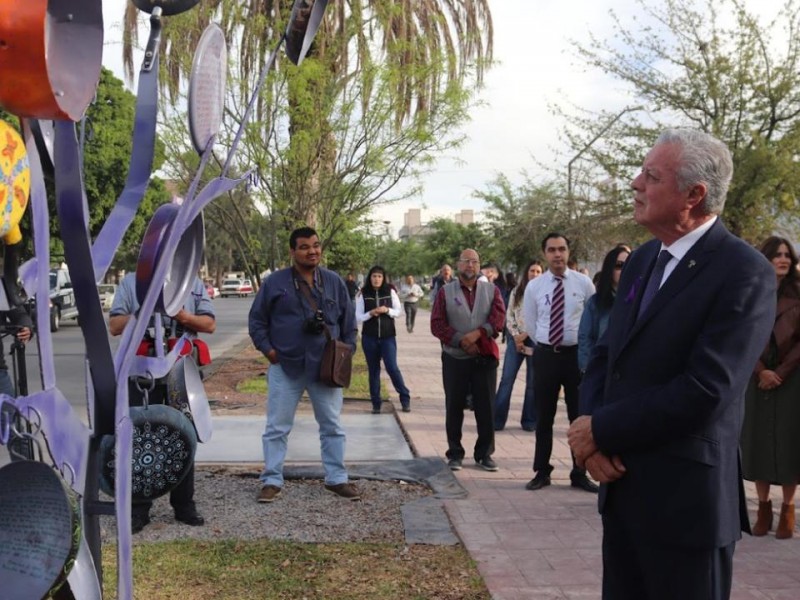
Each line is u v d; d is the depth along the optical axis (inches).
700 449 90.1
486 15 616.1
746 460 194.1
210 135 88.7
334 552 175.0
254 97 97.1
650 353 93.0
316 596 150.9
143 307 83.2
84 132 74.4
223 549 174.9
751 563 175.8
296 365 216.1
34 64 55.7
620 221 781.9
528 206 1112.8
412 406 388.2
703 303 90.4
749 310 88.3
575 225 805.9
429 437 307.6
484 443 258.1
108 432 80.0
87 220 73.6
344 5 469.1
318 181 474.3
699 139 93.1
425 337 902.4
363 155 466.9
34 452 71.4
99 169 721.0
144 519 188.1
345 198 479.5
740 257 90.7
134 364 92.8
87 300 74.3
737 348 87.6
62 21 59.9
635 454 93.5
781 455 189.2
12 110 59.3
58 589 69.2
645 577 96.1
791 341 189.5
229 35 427.8
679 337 91.3
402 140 465.4
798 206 653.9
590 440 95.3
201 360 187.6
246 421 329.1
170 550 173.6
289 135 455.8
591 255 906.7
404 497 222.1
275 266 486.6
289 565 166.7
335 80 461.7
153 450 104.5
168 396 137.4
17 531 65.2
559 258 237.9
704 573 91.2
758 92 641.6
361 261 864.9
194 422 113.2
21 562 64.6
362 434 309.9
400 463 257.4
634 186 98.5
